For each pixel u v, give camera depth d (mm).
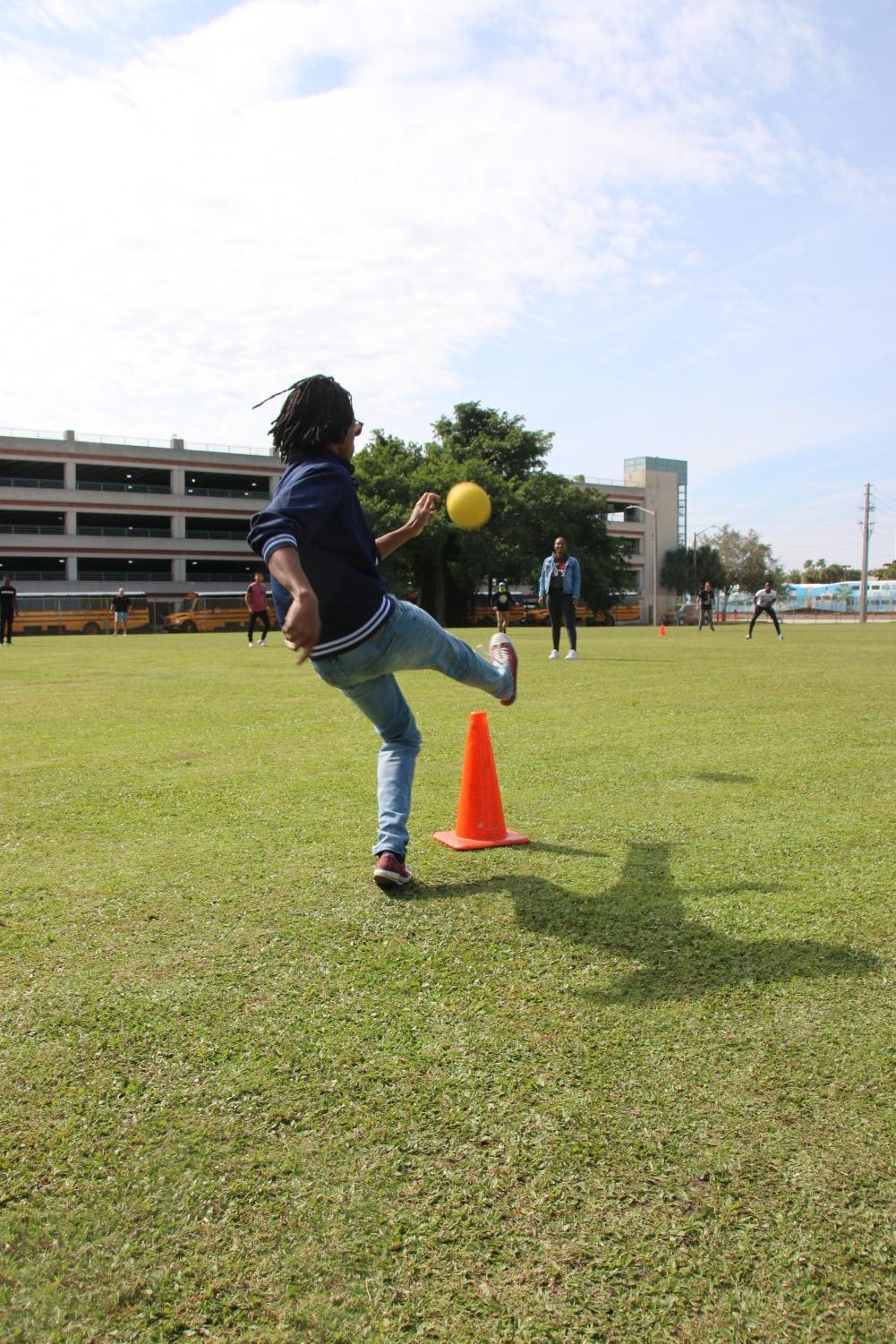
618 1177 1577
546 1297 1319
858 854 3428
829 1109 1769
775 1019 2129
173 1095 1841
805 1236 1436
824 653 15844
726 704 7977
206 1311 1303
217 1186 1565
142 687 10398
